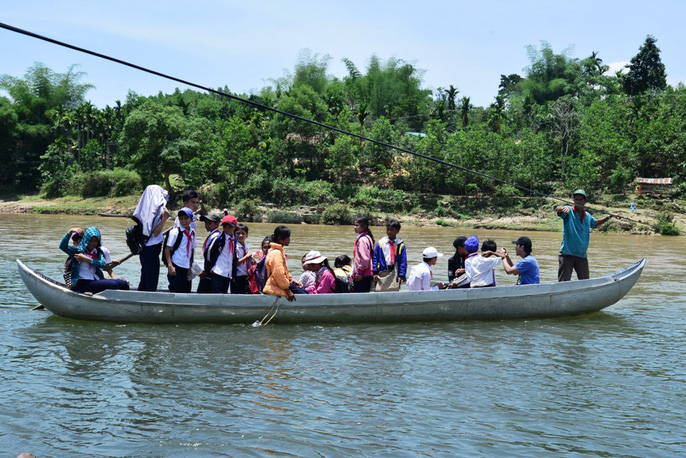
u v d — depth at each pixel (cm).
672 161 6781
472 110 8525
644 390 711
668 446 550
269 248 1059
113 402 635
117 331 959
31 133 9156
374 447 532
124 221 5078
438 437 558
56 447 521
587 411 637
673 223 5438
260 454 512
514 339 965
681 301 1373
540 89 12406
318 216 6156
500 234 5006
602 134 6956
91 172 8056
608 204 6262
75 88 10038
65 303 1009
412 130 9450
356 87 10506
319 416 606
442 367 793
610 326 1080
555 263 2275
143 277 1064
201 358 812
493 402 660
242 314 1023
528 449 536
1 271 1638
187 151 7350
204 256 1074
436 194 7144
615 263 2300
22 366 756
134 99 9738
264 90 10275
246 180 7112
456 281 1164
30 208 7075
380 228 5812
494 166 6850
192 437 546
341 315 1048
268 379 725
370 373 759
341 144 7050
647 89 9644
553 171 7212
